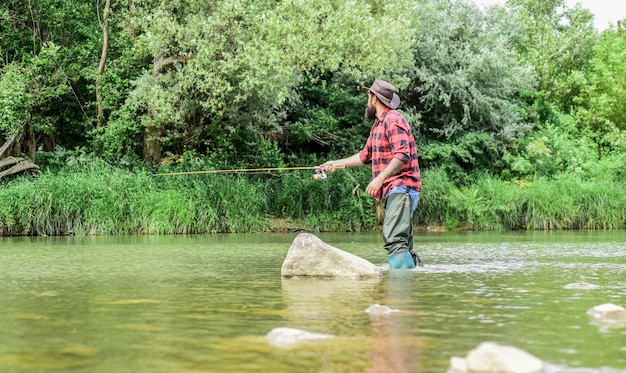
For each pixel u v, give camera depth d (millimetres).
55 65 18391
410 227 6473
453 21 22703
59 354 2545
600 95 27859
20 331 3035
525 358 2242
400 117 6520
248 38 17172
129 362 2402
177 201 16047
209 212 16391
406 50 20000
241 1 16844
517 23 25250
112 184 15891
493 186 20156
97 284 5020
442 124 22656
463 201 19297
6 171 16500
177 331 3023
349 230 17859
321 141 21031
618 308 3490
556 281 5172
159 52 17531
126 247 10219
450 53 22469
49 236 14539
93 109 19656
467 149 22016
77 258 7844
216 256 8164
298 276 5512
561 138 23734
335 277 5457
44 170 17578
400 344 2715
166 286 4883
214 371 2264
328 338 2842
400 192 6449
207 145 19281
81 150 17922
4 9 19203
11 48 19016
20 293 4453
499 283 5043
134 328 3104
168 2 17719
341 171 18531
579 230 18672
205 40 16594
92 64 18922
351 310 3654
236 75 17156
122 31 18453
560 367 2311
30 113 17953
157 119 17469
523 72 23297
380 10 19578
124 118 17594
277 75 16578
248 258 7848
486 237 13867
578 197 20125
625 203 20188
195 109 18250
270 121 18922
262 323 3232
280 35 16781
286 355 2508
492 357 2178
